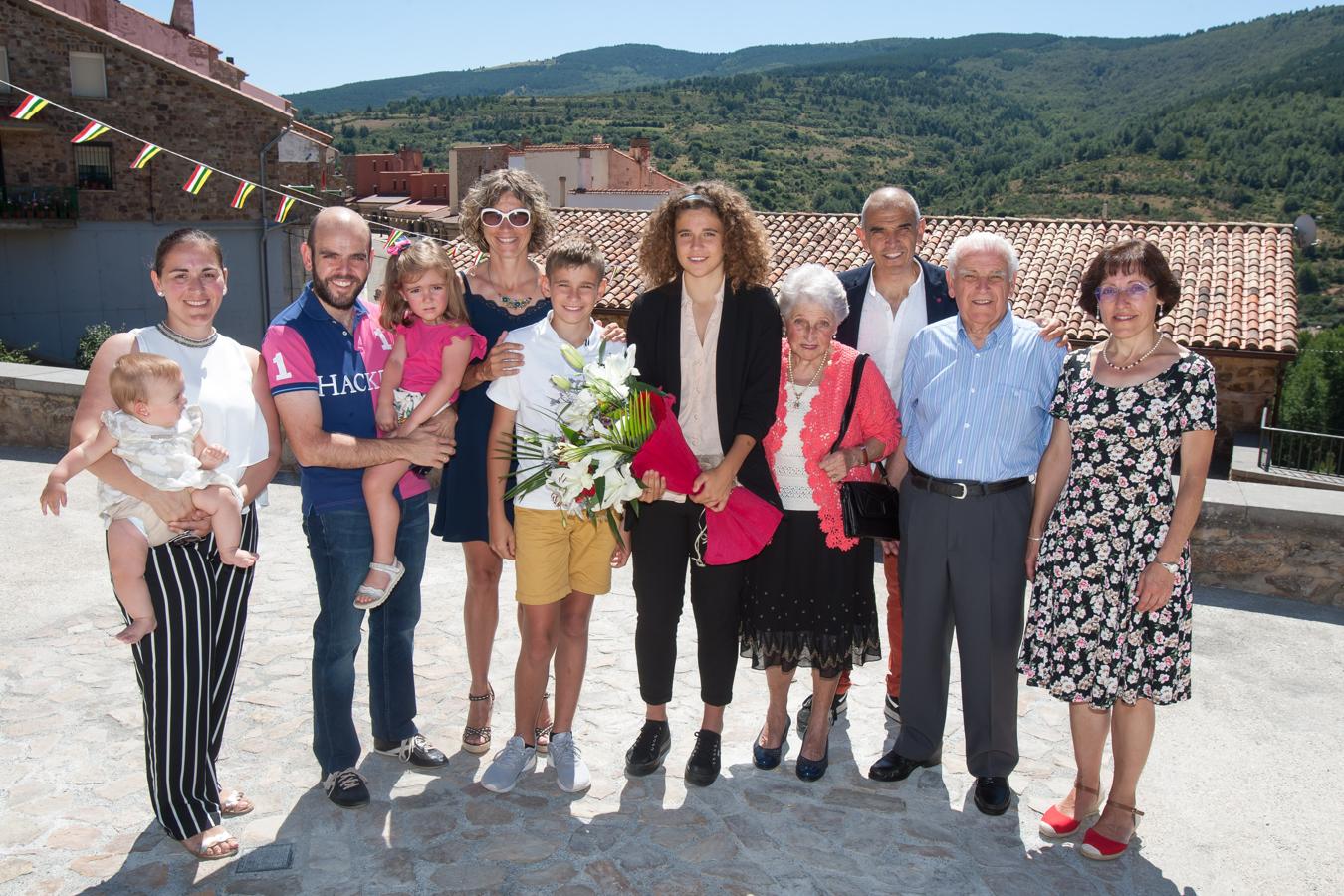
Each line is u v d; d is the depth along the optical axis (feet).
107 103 80.59
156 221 84.38
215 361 9.32
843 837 10.31
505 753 11.18
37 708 12.51
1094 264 9.70
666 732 11.61
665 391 10.86
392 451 10.11
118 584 8.82
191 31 93.40
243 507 9.54
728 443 10.75
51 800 10.51
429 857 9.75
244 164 86.38
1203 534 17.38
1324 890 9.62
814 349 10.54
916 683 11.14
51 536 19.19
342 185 90.48
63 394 25.79
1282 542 16.92
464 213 11.71
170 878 9.29
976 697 10.71
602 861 9.77
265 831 10.09
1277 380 53.98
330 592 10.35
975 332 10.46
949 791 11.28
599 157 116.57
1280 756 12.09
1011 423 10.31
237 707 12.72
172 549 9.01
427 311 10.23
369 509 10.28
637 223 72.84
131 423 8.55
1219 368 54.90
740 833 10.32
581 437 10.05
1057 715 13.12
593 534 10.98
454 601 16.46
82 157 81.46
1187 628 9.68
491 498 10.86
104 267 83.51
